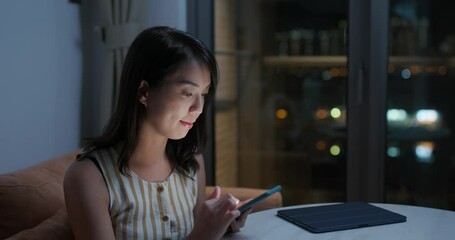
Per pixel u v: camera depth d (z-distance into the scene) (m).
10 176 1.47
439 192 2.77
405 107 2.68
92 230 1.12
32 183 1.47
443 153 2.74
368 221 1.32
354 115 2.64
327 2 2.73
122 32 2.49
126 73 1.20
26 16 2.12
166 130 1.19
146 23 2.52
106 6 2.51
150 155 1.27
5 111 2.01
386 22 2.55
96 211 1.14
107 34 2.52
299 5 2.80
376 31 2.56
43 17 2.23
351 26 2.60
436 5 2.64
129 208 1.22
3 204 1.41
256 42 2.87
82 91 2.55
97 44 2.62
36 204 1.43
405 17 2.62
